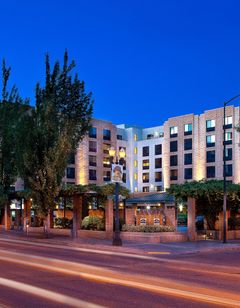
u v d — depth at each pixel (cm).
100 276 1468
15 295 1123
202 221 3884
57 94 3594
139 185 8800
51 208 3503
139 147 8919
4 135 4050
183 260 2125
